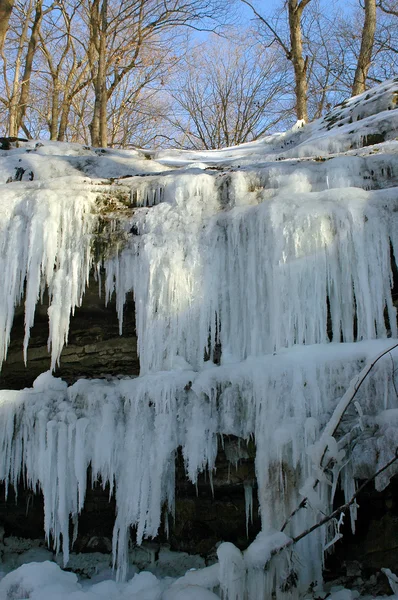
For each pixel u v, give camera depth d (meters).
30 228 5.24
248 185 5.57
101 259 5.26
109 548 5.08
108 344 5.32
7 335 5.15
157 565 4.89
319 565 3.85
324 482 3.77
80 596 3.75
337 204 4.73
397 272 4.70
